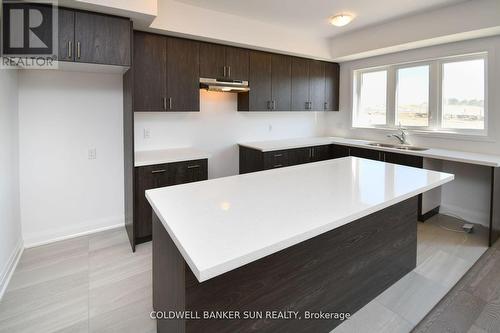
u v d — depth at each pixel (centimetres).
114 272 254
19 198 286
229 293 138
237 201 168
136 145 360
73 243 307
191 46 346
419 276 249
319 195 179
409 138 426
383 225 218
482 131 359
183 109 344
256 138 469
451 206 392
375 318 200
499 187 312
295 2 315
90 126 322
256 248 112
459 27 322
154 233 182
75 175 319
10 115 258
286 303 160
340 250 186
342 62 507
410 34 364
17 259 269
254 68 403
